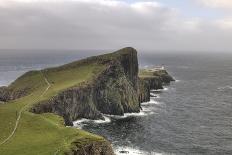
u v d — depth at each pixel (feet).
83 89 425.28
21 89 498.28
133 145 317.42
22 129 267.39
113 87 469.57
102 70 480.64
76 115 411.54
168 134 360.89
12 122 283.18
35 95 399.44
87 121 411.75
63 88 413.18
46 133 257.34
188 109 503.61
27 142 237.45
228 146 325.42
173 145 323.16
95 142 232.53
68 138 240.12
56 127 268.21
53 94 390.63
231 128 395.14
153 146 317.01
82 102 420.77
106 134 352.49
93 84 451.12
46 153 214.69
